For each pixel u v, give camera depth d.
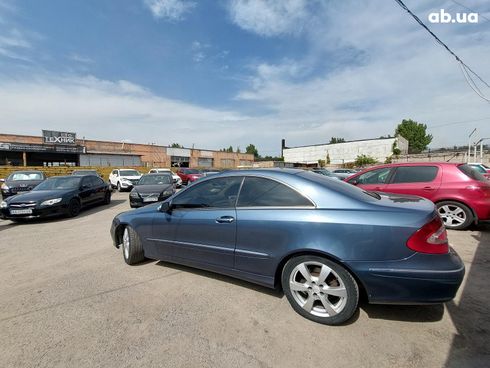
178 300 2.85
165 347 2.14
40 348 2.17
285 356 2.01
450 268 2.07
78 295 3.02
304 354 2.02
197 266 3.21
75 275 3.57
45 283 3.35
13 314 2.67
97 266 3.87
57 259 4.23
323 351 2.05
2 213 6.98
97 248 4.75
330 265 2.31
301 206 2.52
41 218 7.48
